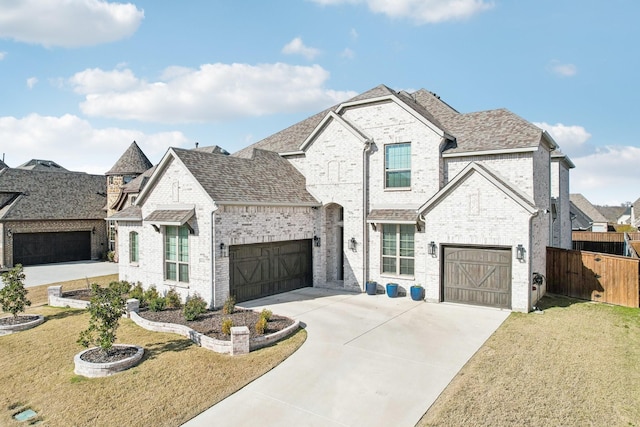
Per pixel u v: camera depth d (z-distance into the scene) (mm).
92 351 11289
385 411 8102
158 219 17188
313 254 21109
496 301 16125
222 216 16156
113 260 34625
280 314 15328
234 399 8734
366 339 12430
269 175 20312
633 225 59281
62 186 36625
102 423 7859
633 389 8812
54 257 34250
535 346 11531
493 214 15906
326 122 20766
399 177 19234
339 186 20438
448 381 9391
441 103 22375
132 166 35875
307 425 7648
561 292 18344
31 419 8086
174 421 7887
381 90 20234
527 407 8070
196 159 17562
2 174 33594
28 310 17234
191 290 16766
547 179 20391
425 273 17781
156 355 11273
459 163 18297
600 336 12375
